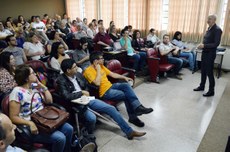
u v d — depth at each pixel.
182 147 2.30
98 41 5.29
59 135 1.80
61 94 2.21
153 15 6.21
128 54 4.67
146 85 4.23
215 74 5.02
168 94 3.76
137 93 3.81
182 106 3.29
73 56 3.68
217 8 5.19
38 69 2.99
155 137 2.47
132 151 2.22
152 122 2.81
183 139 2.44
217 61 4.73
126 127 2.39
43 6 8.50
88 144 2.00
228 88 4.06
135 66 4.63
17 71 1.86
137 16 6.50
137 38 5.38
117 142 2.37
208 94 3.63
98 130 2.60
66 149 1.96
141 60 4.70
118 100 2.70
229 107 3.23
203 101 3.46
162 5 6.03
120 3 6.81
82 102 2.14
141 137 2.47
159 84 4.28
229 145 1.58
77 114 2.17
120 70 3.42
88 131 2.29
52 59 3.18
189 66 5.24
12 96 1.78
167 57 4.69
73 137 2.06
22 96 1.82
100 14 7.64
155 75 4.32
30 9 8.16
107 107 2.38
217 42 3.28
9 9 7.59
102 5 7.29
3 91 2.37
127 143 2.36
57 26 7.22
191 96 3.66
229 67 5.31
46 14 8.30
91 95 2.74
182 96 3.67
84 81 2.70
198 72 5.12
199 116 2.97
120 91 2.69
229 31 5.10
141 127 2.68
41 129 1.76
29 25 7.28
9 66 2.57
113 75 2.96
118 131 2.59
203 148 2.27
